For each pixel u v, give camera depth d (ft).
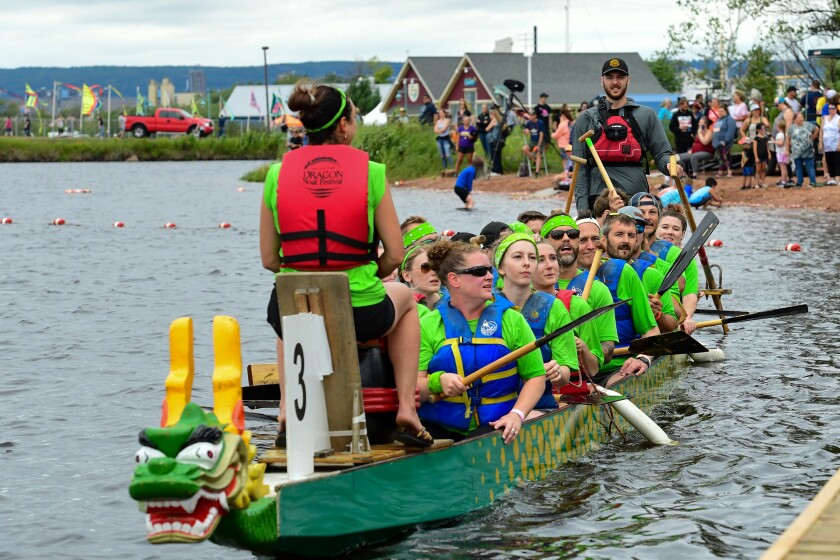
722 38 172.45
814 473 25.86
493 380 24.67
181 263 67.51
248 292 55.42
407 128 153.38
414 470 21.71
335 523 20.04
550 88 231.09
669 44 177.27
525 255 26.50
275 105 342.64
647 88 239.09
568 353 27.09
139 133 284.00
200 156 261.24
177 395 18.40
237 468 17.95
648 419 28.89
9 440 29.89
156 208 114.01
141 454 17.57
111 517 24.23
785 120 98.37
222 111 395.34
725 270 60.23
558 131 116.26
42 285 58.70
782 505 23.61
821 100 102.32
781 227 78.74
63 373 37.70
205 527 17.61
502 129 133.69
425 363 24.66
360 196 21.09
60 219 98.37
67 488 26.12
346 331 20.63
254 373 30.96
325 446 20.86
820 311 47.93
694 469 26.43
